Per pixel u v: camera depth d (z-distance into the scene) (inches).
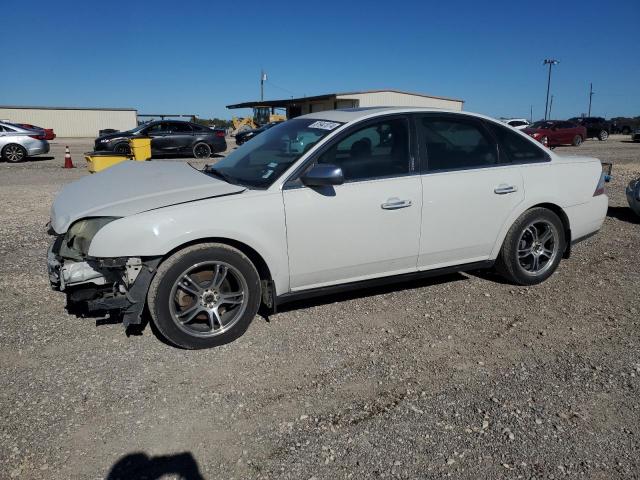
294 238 150.9
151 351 145.3
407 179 165.5
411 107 176.9
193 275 144.6
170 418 116.3
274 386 129.3
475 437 110.3
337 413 118.7
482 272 212.8
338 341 152.7
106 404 120.9
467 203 174.9
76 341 150.2
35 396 123.3
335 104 1728.6
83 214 141.1
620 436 110.9
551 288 195.8
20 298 181.0
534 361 142.2
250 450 106.5
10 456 103.3
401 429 113.0
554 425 114.3
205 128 818.8
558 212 197.8
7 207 354.6
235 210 143.3
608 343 152.6
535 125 1166.3
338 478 98.8
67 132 2046.0
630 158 768.3
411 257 170.1
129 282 136.3
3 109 1935.3
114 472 99.9
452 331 159.8
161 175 166.1
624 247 253.0
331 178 145.0
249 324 151.7
